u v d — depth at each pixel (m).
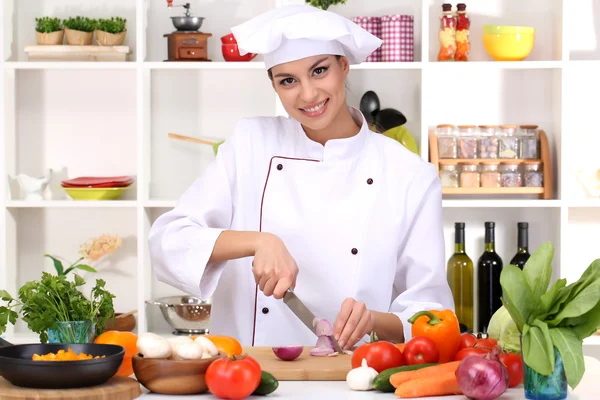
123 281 3.58
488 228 3.29
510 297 1.36
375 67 3.23
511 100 3.47
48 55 3.36
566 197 3.28
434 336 1.54
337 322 1.71
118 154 3.57
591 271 1.37
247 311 2.13
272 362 1.63
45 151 3.57
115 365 1.38
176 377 1.39
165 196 3.56
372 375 1.45
